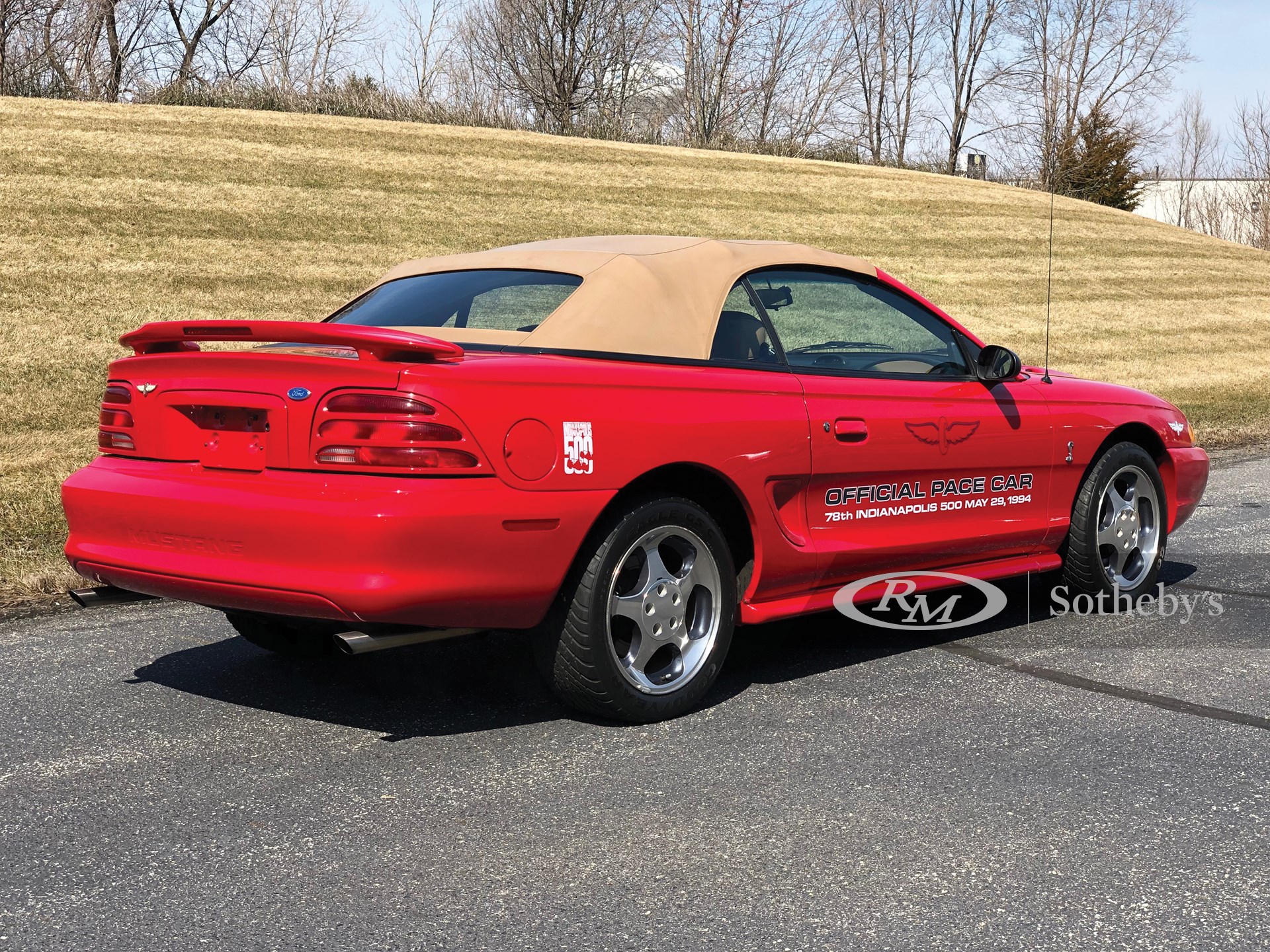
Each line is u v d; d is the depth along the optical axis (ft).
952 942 7.82
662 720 12.21
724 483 12.50
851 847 9.26
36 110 79.15
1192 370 61.72
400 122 96.84
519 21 147.02
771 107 159.94
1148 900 8.40
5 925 8.03
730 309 13.14
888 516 14.06
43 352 40.88
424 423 10.42
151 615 16.62
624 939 7.86
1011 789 10.45
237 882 8.66
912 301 15.26
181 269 54.44
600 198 81.97
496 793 10.32
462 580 10.57
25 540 20.63
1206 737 11.81
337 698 12.98
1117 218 110.32
